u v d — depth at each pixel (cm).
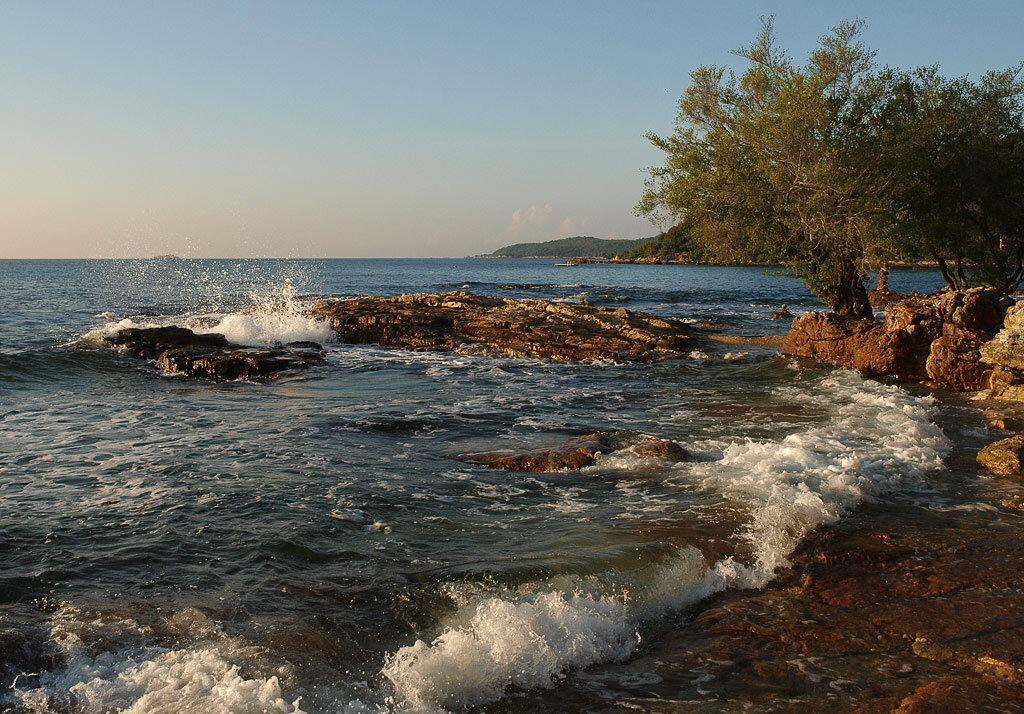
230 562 680
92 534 750
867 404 1467
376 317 2753
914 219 2484
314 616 573
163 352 2094
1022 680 500
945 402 1541
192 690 459
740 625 586
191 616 569
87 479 954
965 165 2642
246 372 1966
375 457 1089
